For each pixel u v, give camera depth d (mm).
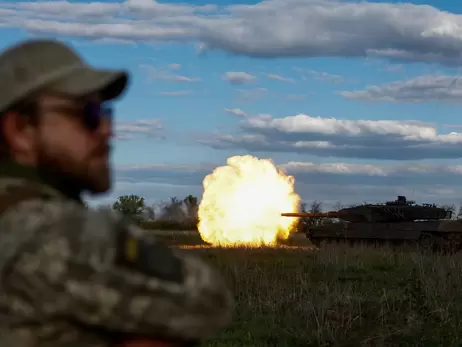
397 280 18094
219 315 2123
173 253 2176
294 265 20828
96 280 2014
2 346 2029
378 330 12625
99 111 2266
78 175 2244
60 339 2025
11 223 2098
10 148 2229
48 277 2006
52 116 2211
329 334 12227
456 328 12805
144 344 2064
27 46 2273
